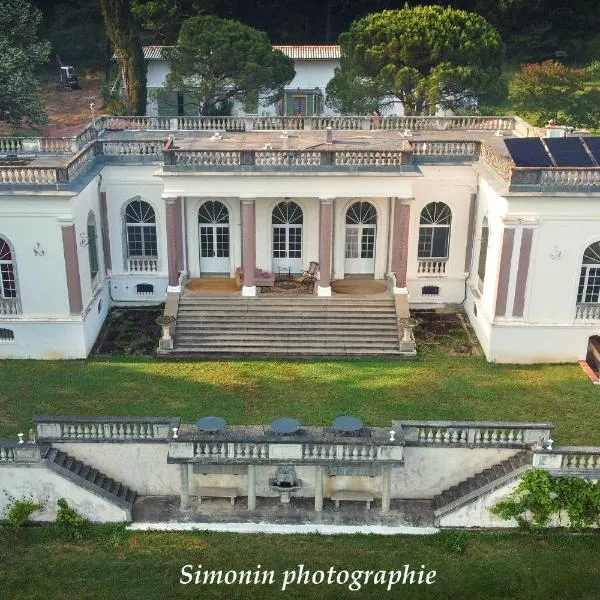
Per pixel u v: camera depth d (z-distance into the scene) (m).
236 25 44.16
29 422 24.03
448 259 31.64
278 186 28.91
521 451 20.86
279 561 19.34
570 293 27.44
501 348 28.03
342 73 43.12
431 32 41.56
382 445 20.19
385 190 29.00
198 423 20.64
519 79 52.31
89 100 59.56
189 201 31.03
